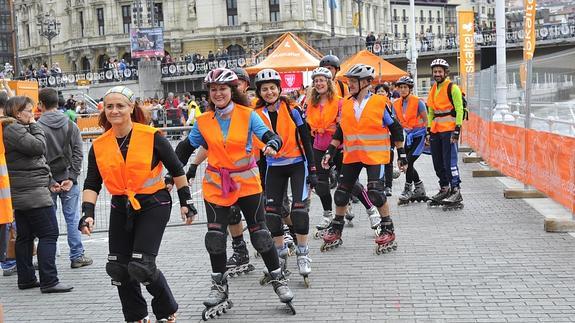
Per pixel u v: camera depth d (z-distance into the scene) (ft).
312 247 28.07
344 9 296.30
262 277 23.84
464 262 24.43
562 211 33.37
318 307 20.15
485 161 53.31
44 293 23.21
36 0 316.40
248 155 19.65
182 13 273.95
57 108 26.63
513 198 37.58
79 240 26.76
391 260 25.21
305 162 23.29
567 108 33.78
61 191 25.85
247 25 262.67
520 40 190.08
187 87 202.69
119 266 17.43
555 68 35.76
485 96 54.80
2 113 24.48
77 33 293.64
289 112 23.04
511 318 18.45
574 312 18.78
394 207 36.78
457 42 202.90
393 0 404.16
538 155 35.22
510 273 22.80
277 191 23.00
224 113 19.44
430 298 20.48
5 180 19.97
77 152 26.45
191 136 20.06
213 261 19.90
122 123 17.21
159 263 26.40
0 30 398.21
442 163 35.53
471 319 18.49
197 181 41.11
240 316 19.70
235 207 20.45
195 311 20.39
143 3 272.10
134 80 201.46
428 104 35.47
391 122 26.05
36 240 31.65
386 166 27.78
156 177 17.47
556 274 22.49
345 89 33.50
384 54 205.98
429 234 29.37
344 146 26.55
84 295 22.84
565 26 187.62
